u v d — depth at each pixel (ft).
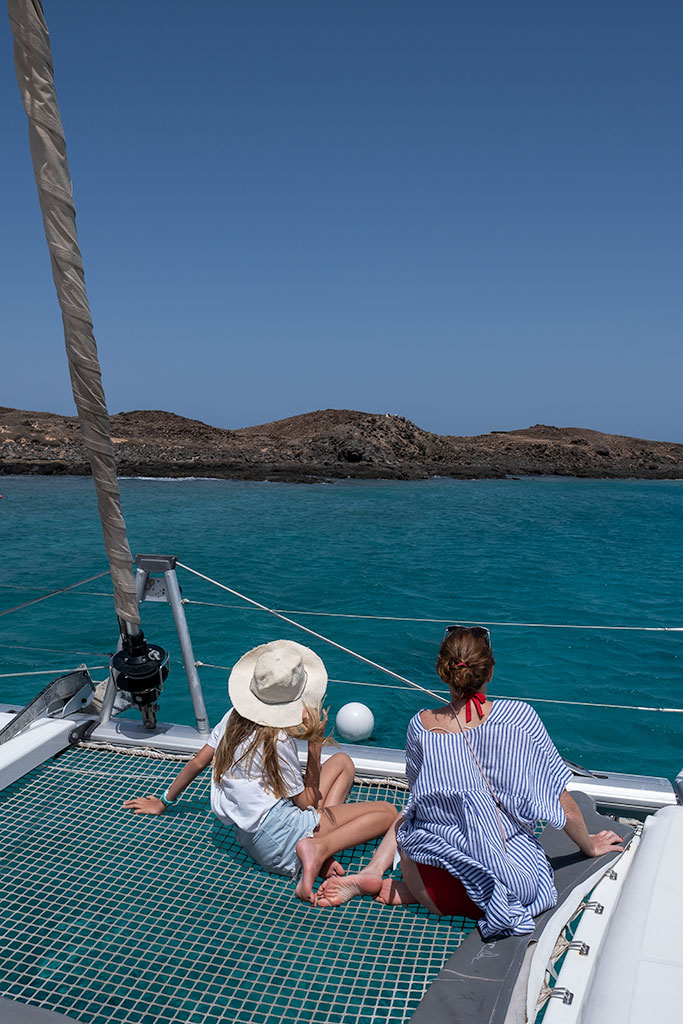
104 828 11.04
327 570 57.41
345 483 182.09
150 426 268.21
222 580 52.16
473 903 8.80
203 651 32.78
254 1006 7.66
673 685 28.68
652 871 8.16
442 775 8.95
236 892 9.63
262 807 9.96
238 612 40.50
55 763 12.97
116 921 9.01
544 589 51.03
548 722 24.80
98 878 9.85
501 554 68.49
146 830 11.00
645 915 7.38
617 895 8.51
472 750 9.00
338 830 10.07
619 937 7.20
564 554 69.31
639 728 24.38
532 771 8.92
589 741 23.39
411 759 9.51
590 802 10.74
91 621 37.27
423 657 32.78
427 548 71.77
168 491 144.05
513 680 29.25
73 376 10.82
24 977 8.09
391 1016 7.51
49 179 9.94
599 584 53.26
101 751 13.39
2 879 9.77
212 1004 7.69
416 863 9.07
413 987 7.91
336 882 9.36
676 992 6.27
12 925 8.89
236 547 70.69
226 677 29.04
